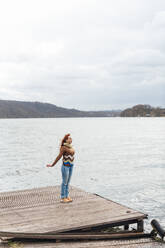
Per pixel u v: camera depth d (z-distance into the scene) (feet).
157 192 56.59
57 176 74.64
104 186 62.39
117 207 25.88
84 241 21.89
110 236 22.80
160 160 103.50
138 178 71.15
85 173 78.07
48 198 28.60
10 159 108.06
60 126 511.40
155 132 307.37
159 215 41.96
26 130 358.84
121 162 99.04
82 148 147.95
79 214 23.81
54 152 130.82
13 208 25.34
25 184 64.69
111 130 356.18
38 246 19.75
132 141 193.16
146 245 22.21
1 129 384.68
